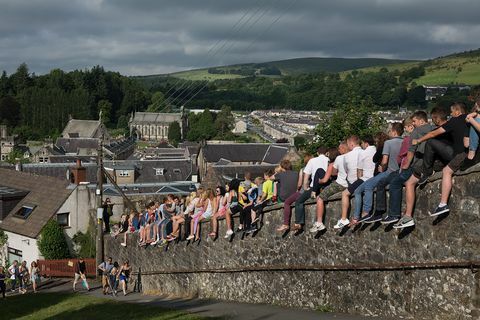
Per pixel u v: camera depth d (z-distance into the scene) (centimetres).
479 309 1213
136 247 3039
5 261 4650
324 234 1666
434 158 1305
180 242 2531
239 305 1969
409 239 1380
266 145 13388
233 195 2083
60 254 4384
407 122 1411
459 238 1252
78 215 4547
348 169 1528
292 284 1812
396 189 1370
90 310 2355
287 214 1788
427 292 1335
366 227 1510
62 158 13750
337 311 1620
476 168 1202
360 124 3759
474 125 1165
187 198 2616
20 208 4662
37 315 2417
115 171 8694
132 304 2391
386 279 1453
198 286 2392
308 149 3903
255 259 2002
